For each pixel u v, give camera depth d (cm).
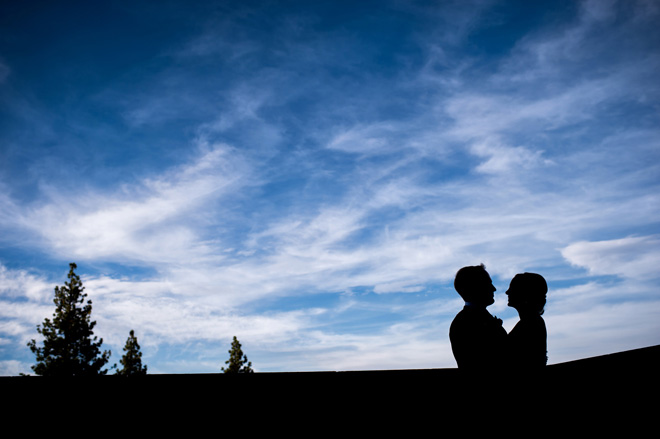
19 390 246
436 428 299
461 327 330
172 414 263
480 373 313
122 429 254
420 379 309
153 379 267
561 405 304
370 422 290
